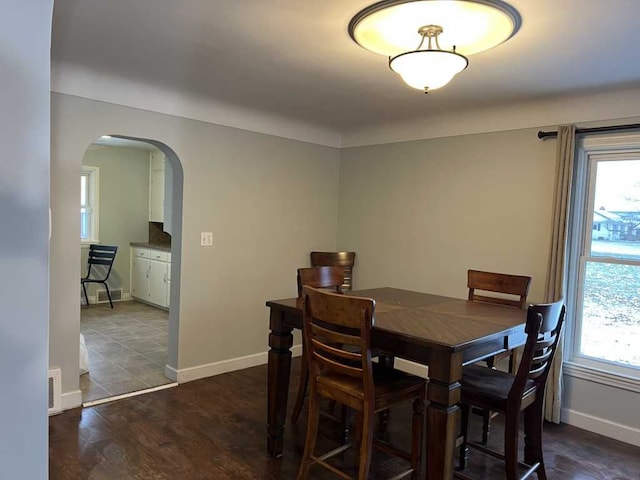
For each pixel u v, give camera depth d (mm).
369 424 2023
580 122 3201
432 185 4023
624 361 3113
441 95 3277
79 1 1977
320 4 1930
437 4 1854
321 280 3213
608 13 1923
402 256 4262
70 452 2592
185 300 3695
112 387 3553
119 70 2947
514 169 3523
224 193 3879
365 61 2637
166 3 1979
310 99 3500
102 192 6641
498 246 3625
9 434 662
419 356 2033
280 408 2627
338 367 2113
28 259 661
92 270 6594
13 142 641
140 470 2439
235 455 2629
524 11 1912
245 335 4125
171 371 3756
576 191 3215
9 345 653
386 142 4355
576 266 3260
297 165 4418
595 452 2828
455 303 2912
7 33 632
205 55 2613
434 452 1954
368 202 4535
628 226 3084
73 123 3033
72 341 3131
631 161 3057
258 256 4172
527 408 2406
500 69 2662
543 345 2146
